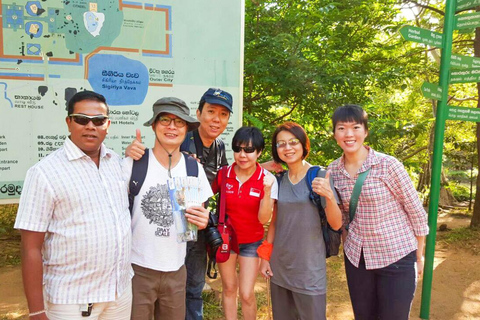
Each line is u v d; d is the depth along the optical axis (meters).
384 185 2.53
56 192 1.84
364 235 2.60
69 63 3.21
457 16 3.74
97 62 3.29
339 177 2.71
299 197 2.66
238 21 3.70
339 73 5.50
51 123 3.20
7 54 3.05
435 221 3.78
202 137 3.01
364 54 6.46
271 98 6.03
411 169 8.35
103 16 3.28
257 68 5.04
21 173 3.13
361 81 5.77
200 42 3.60
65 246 1.87
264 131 5.38
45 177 1.84
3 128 3.07
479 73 3.55
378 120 5.76
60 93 3.21
